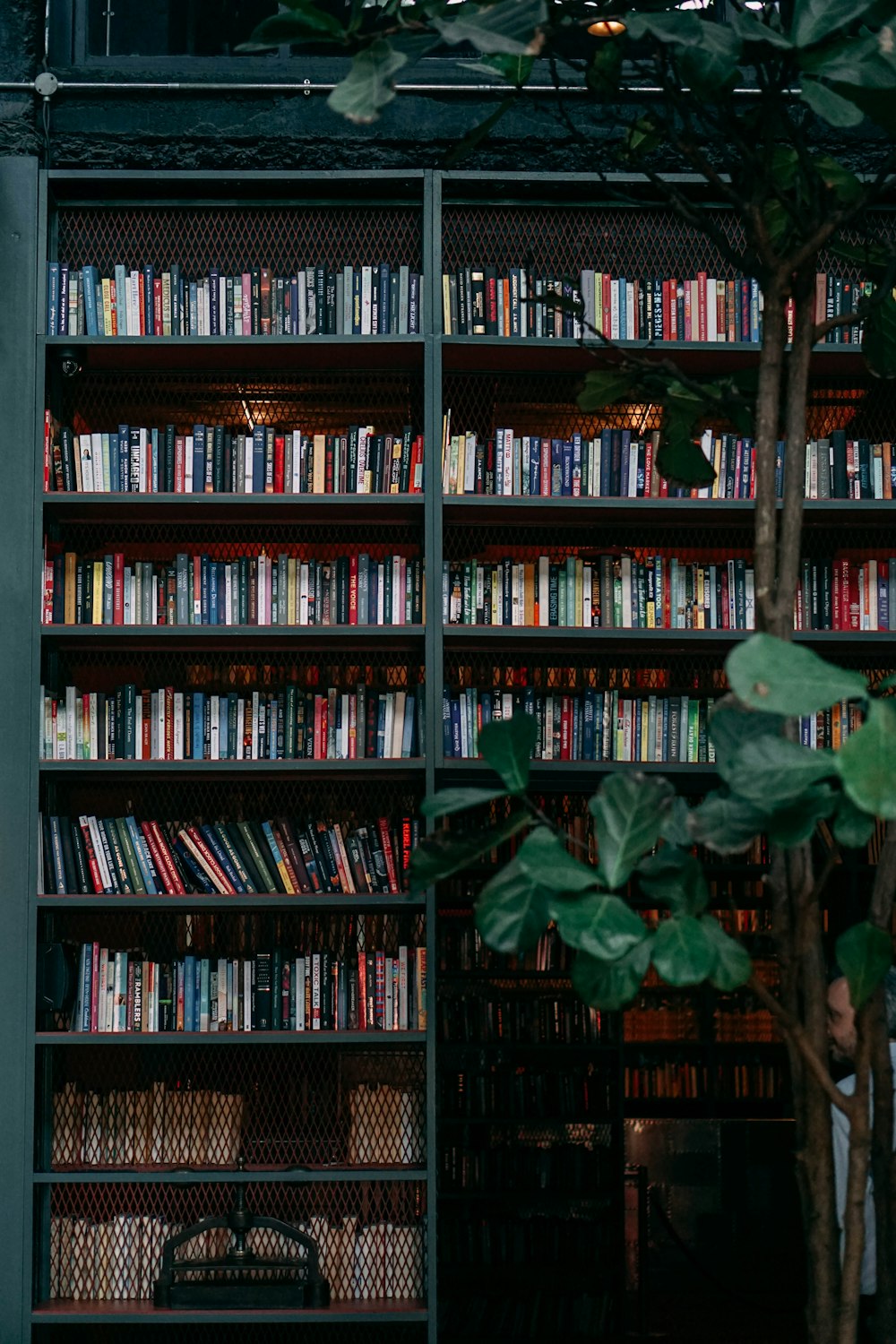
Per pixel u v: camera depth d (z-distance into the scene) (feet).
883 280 7.23
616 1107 17.03
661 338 14.32
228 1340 13.96
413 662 14.73
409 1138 13.94
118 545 14.73
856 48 6.29
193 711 13.93
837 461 14.38
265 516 14.52
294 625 13.74
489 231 14.89
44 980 13.35
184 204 14.48
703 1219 19.62
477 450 14.23
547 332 14.26
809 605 14.42
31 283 14.05
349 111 6.08
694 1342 16.57
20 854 13.48
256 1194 14.06
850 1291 6.28
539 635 13.89
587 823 16.74
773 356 6.89
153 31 14.74
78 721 13.88
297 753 13.91
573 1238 16.81
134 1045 14.08
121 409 15.10
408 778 14.35
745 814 6.12
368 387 15.12
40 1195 13.70
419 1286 13.69
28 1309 12.94
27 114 14.23
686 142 7.22
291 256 14.89
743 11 6.68
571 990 17.26
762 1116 19.81
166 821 14.42
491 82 14.35
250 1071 14.11
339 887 13.76
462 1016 17.11
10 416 13.88
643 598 14.26
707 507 14.07
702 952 5.97
